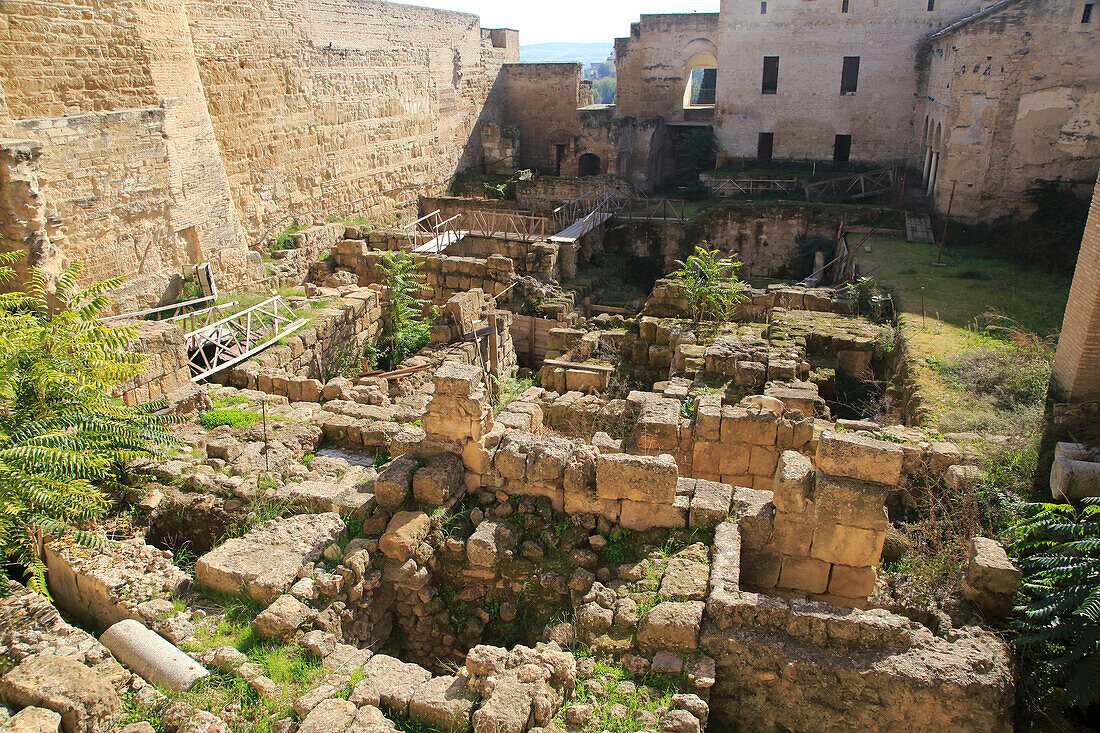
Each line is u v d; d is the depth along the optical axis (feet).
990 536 28.17
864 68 111.86
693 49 128.36
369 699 20.08
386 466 28.86
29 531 24.57
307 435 36.22
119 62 55.93
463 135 126.21
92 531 27.07
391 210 106.52
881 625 21.45
